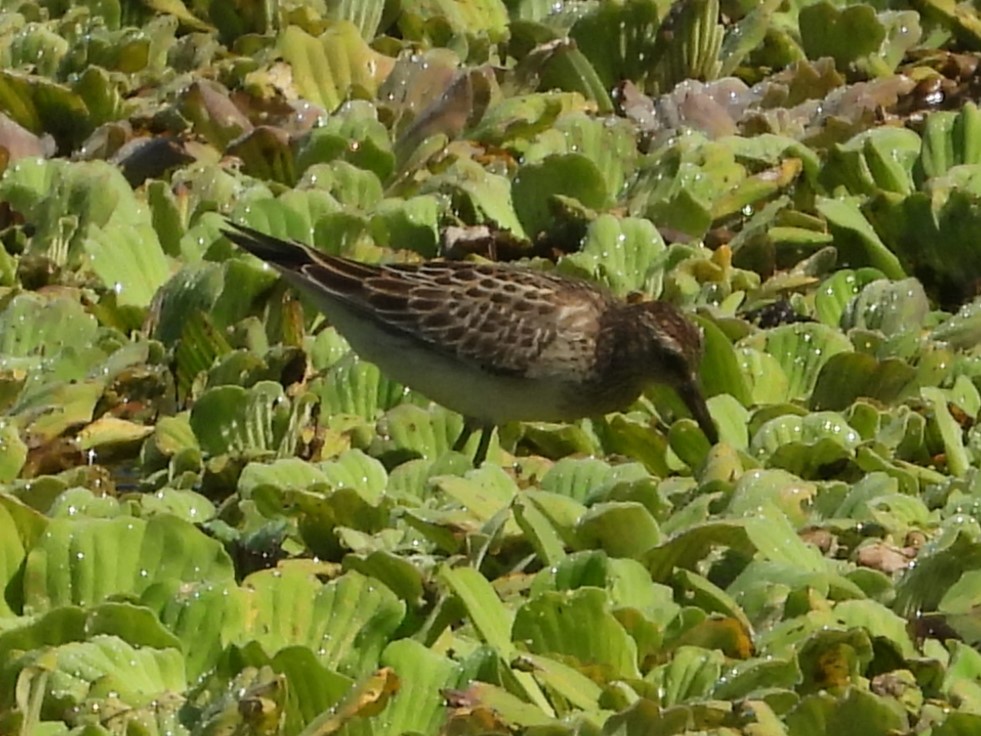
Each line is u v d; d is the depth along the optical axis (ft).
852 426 44.14
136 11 67.26
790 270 52.95
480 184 54.39
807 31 63.98
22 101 60.03
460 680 34.04
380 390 47.57
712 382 46.70
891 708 32.35
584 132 57.16
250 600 35.94
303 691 33.50
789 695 33.09
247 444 44.96
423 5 67.00
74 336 49.16
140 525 37.52
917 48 64.85
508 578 38.42
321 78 62.54
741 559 38.14
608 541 38.24
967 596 36.81
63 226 53.57
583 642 35.04
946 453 43.01
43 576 36.91
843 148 55.31
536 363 45.01
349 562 37.06
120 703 32.94
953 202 52.44
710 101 59.88
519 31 64.23
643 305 45.60
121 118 60.49
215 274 49.52
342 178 55.93
